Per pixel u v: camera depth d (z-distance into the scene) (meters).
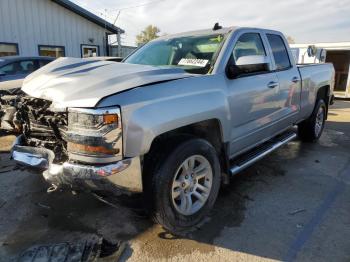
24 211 3.35
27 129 2.96
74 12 14.47
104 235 2.93
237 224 3.13
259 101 3.77
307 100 5.26
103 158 2.34
